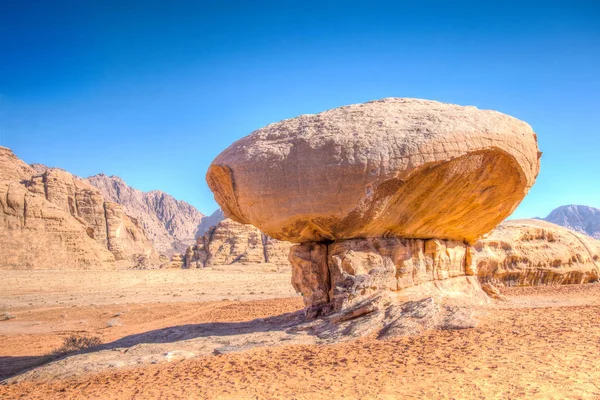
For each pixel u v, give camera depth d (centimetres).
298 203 1077
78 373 961
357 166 1027
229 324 1378
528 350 814
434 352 846
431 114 1116
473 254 1530
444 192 1141
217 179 1230
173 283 4875
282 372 814
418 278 1277
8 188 7281
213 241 8344
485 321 1079
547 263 2491
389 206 1098
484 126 1084
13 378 988
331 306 1211
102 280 4944
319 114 1220
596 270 2591
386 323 1066
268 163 1097
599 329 940
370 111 1166
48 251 7169
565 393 623
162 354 1018
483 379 691
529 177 1222
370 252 1192
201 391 750
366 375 757
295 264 1295
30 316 2545
